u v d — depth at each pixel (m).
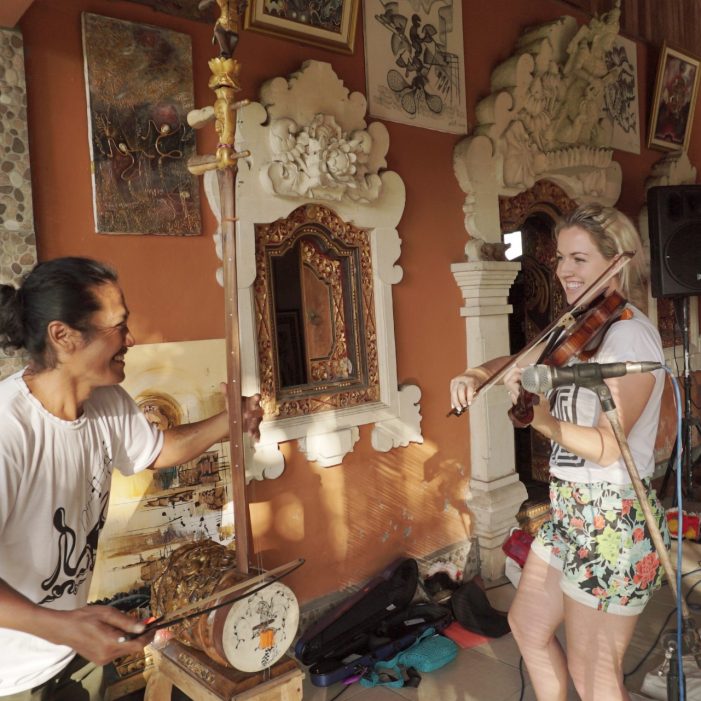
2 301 1.41
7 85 2.18
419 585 3.40
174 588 1.82
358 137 3.06
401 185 3.36
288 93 2.88
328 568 3.18
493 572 3.75
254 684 1.57
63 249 2.37
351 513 3.27
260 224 2.90
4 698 1.46
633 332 1.79
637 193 5.00
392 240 3.36
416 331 3.54
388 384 3.38
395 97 3.38
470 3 3.75
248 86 2.86
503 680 2.81
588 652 1.86
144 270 2.57
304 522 3.09
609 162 4.43
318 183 2.93
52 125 2.34
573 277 1.96
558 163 4.08
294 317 3.14
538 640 2.03
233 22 1.51
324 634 2.93
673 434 5.43
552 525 2.02
